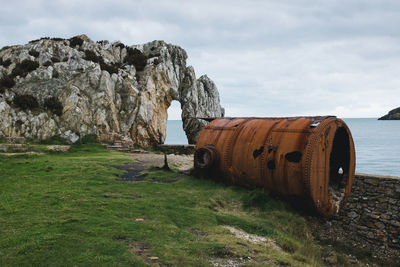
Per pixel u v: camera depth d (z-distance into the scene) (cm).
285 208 969
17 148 1861
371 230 1099
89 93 2867
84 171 1292
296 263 571
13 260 454
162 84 3506
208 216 777
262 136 1051
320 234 1054
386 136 12094
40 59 3034
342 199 1027
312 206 919
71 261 459
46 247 502
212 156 1148
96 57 3291
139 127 3000
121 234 587
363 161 5125
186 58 4219
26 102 2478
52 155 1900
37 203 777
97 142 2567
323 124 930
